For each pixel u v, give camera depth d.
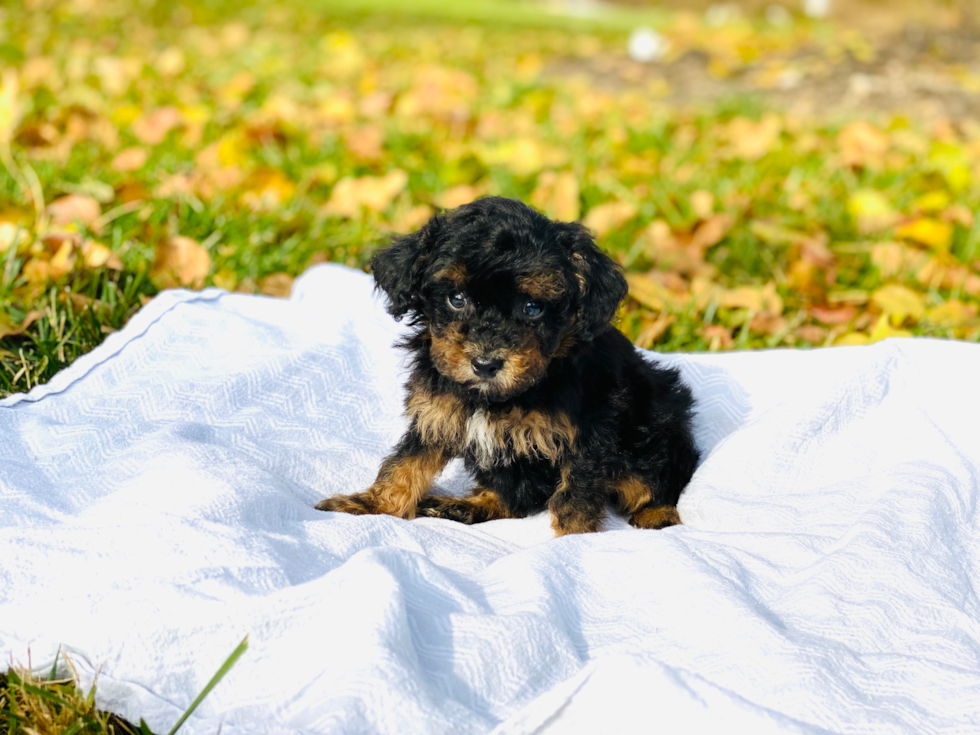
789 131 1.44
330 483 0.61
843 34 2.55
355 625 0.40
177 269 0.80
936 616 0.47
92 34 2.19
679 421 0.62
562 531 0.57
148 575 0.44
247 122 1.31
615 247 0.98
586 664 0.43
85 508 0.51
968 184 1.21
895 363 0.65
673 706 0.38
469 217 0.57
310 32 2.76
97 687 0.41
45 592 0.45
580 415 0.57
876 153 1.32
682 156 1.35
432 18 3.55
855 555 0.50
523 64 2.28
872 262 0.94
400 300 0.58
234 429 0.61
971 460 0.59
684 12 5.18
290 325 0.70
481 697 0.41
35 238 0.80
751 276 0.95
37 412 0.59
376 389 0.67
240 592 0.43
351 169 1.16
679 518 0.60
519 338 0.54
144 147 1.17
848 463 0.60
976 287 0.90
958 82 1.93
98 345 0.69
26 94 1.33
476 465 0.61
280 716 0.39
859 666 0.43
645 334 0.79
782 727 0.38
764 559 0.51
